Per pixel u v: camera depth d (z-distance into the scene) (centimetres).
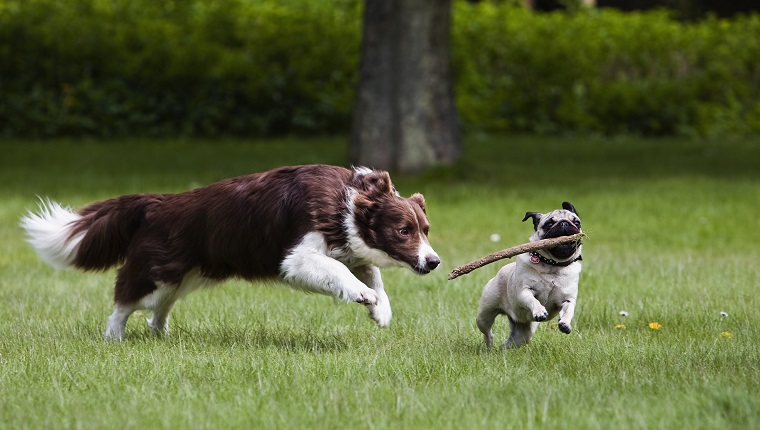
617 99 3431
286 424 637
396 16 2291
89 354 855
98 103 3072
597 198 2081
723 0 4516
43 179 2317
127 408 674
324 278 866
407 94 2306
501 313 925
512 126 3419
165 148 2920
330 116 3216
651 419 640
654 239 1666
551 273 862
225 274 936
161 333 977
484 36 3397
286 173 917
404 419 650
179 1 3256
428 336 963
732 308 1084
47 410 671
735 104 3538
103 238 967
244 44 3212
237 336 959
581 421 636
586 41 3441
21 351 873
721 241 1658
